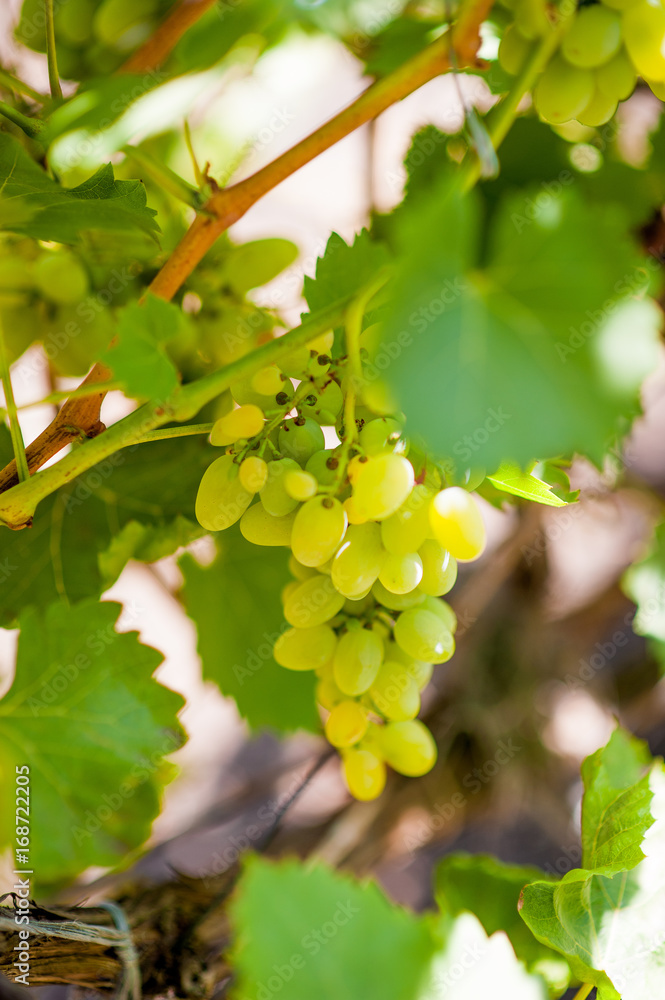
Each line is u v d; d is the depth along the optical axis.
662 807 0.67
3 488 0.68
